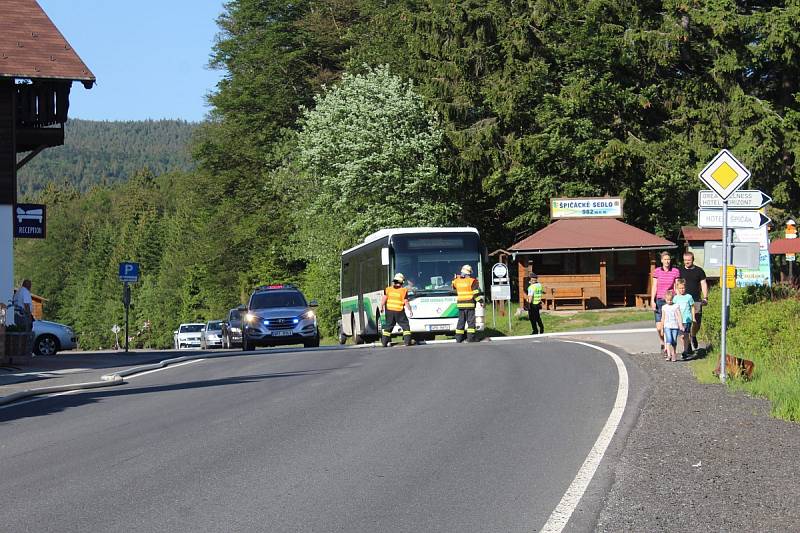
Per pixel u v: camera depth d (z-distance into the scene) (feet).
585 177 177.17
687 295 64.18
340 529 23.94
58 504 27.32
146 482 30.01
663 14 172.86
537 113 179.73
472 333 98.68
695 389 49.19
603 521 23.93
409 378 57.36
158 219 546.67
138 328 433.89
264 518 25.16
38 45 96.32
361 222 170.71
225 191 260.21
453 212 178.81
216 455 34.22
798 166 160.86
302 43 243.19
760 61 170.19
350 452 34.01
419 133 177.99
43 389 58.44
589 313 141.59
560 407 43.24
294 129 244.01
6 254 94.07
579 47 174.60
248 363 76.84
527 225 189.98
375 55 203.00
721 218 54.90
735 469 29.78
